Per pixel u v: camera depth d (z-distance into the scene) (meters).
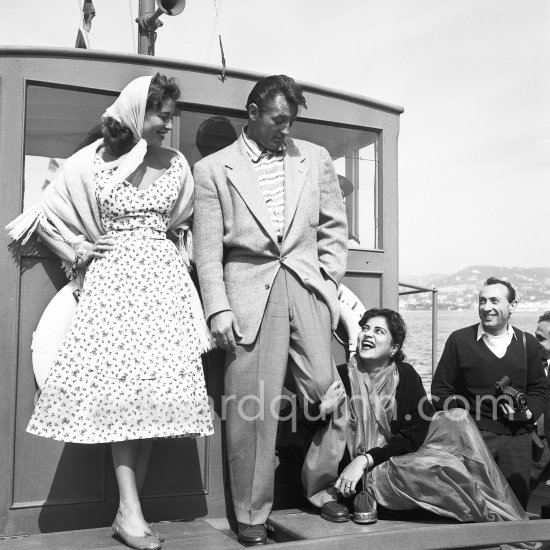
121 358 2.34
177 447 2.82
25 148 2.71
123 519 2.37
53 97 2.75
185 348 2.44
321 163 2.88
